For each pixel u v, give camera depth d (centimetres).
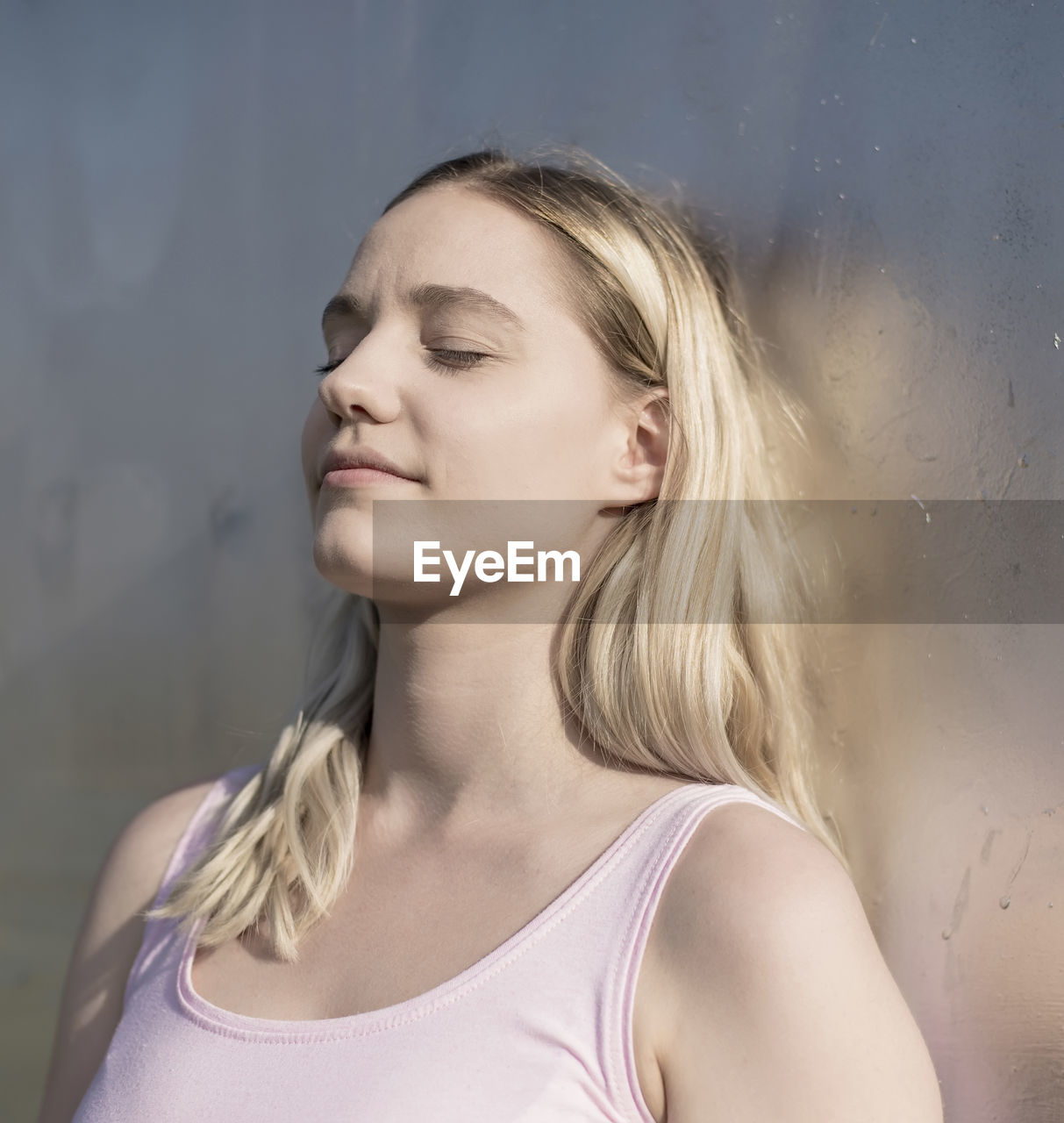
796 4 151
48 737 233
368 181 200
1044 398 119
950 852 129
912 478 135
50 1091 119
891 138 138
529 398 104
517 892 98
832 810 143
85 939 124
